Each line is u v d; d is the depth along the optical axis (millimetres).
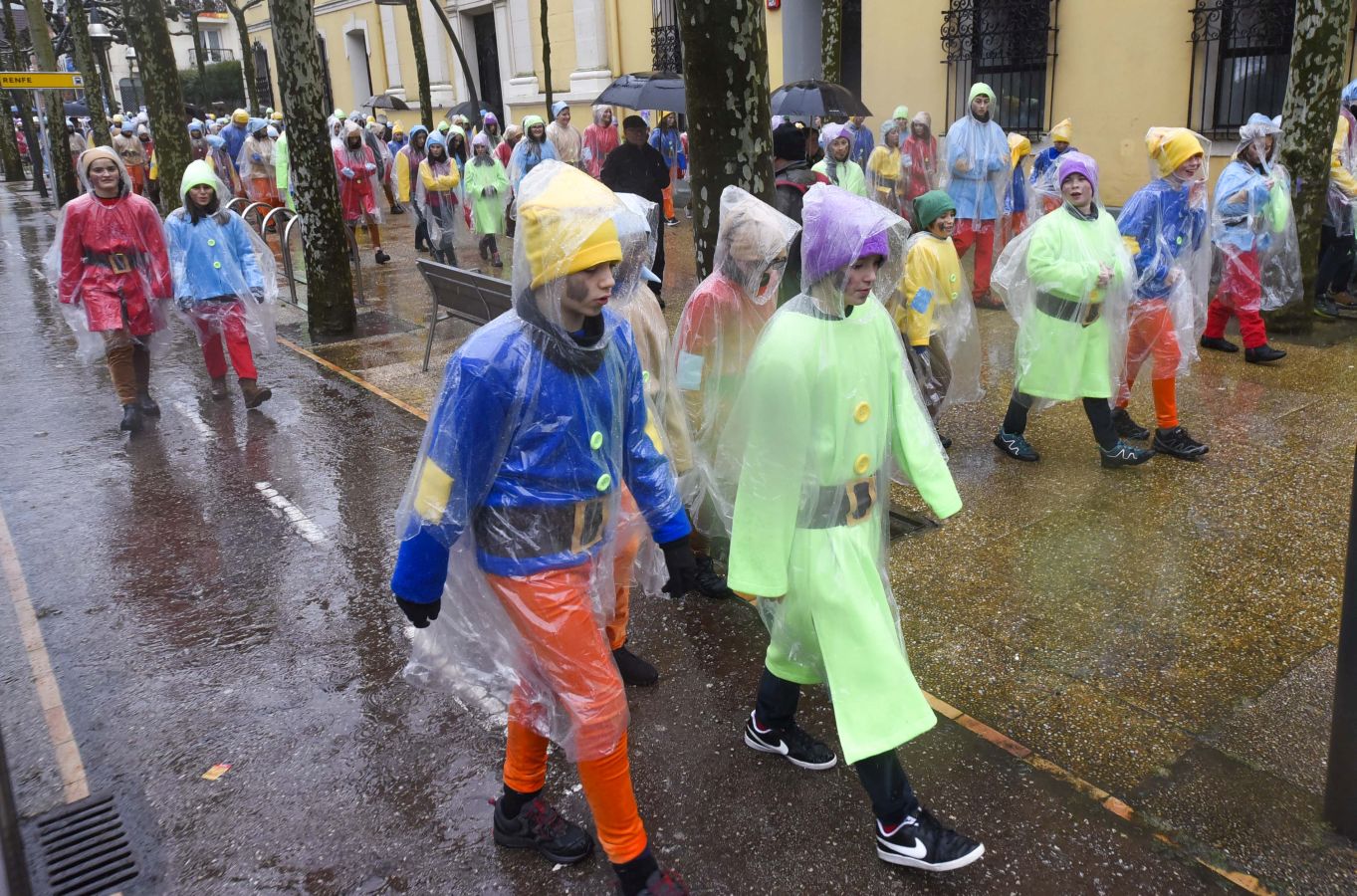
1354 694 2602
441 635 2590
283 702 3576
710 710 3426
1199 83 11062
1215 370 6941
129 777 3197
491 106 23516
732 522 2791
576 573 2426
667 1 17516
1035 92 12648
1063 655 3643
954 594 4113
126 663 3875
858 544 2656
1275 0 10320
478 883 2705
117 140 20406
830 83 10578
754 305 3781
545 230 2158
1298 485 5008
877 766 2600
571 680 2398
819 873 2688
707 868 2719
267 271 7055
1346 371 6781
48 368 8461
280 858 2824
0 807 2270
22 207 22906
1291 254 7484
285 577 4539
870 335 2639
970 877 2643
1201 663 3559
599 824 2512
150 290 6512
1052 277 5031
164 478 5832
